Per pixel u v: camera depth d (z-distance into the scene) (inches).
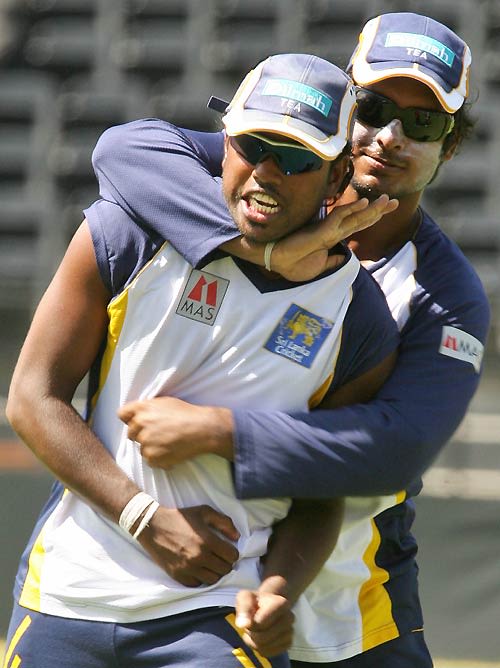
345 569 362.0
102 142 320.2
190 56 1275.8
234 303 299.0
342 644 367.2
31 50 1274.6
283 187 285.4
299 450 297.3
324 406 319.3
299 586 301.6
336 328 303.7
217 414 295.6
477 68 1223.5
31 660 307.0
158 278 299.1
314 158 283.6
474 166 1173.1
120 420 304.8
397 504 374.3
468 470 844.6
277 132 279.7
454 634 583.8
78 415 302.2
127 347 302.4
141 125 323.6
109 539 302.0
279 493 299.3
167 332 299.3
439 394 330.0
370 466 304.8
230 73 1267.2
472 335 347.3
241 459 295.3
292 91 286.7
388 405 318.0
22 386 301.6
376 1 1266.0
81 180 1202.0
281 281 300.0
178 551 293.0
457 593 618.5
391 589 379.9
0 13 1294.3
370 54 351.6
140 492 296.8
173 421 293.6
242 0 1289.4
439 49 350.9
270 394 303.9
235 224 293.9
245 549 304.5
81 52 1275.8
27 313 1123.9
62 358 301.9
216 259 299.3
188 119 1214.9
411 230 365.4
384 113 347.3
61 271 305.0
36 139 1216.8
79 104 1226.6
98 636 299.6
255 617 282.0
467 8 1247.5
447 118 349.1
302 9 1280.8
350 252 307.7
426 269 357.7
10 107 1229.7
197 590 296.8
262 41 1278.3
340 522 319.6
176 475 301.3
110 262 299.1
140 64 1272.1
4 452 838.5
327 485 301.4
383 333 313.0
